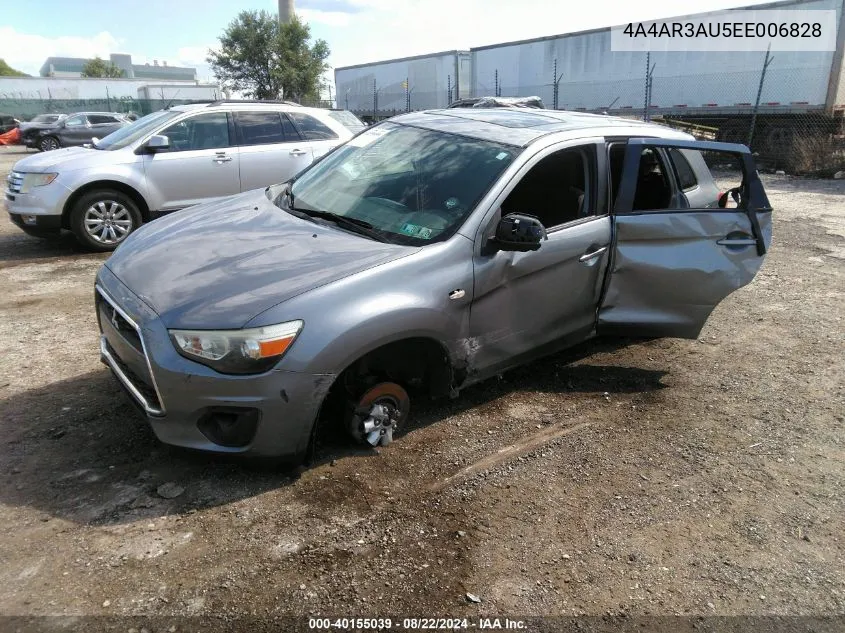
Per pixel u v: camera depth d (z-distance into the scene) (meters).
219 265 3.12
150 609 2.31
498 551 2.73
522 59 22.28
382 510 2.93
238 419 2.79
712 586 2.62
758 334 5.39
